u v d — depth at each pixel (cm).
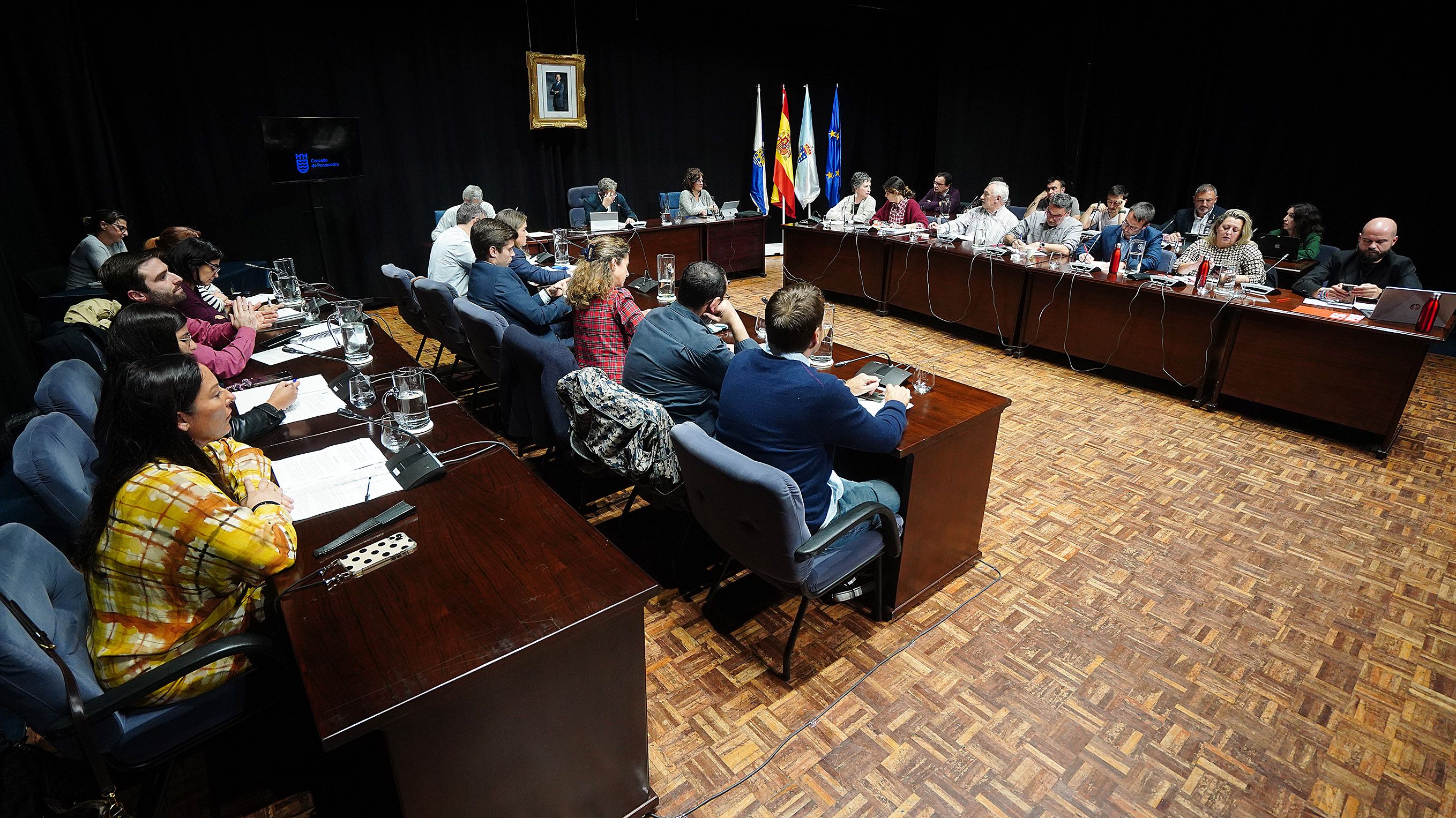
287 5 533
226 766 175
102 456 135
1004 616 234
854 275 609
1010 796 172
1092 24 700
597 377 205
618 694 143
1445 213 552
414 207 625
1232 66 628
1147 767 179
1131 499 307
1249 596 244
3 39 434
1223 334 390
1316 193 605
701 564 260
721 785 174
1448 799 171
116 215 439
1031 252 482
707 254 691
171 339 195
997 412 230
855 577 236
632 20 696
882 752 184
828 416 177
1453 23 523
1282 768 179
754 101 806
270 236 567
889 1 759
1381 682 206
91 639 134
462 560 143
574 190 664
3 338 360
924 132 885
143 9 483
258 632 150
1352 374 345
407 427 199
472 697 118
